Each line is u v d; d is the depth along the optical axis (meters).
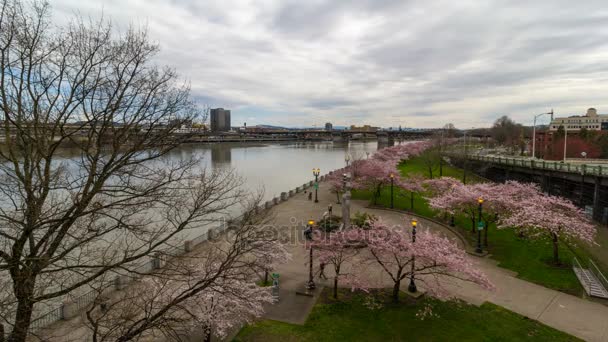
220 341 14.94
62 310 15.93
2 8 9.86
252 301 15.16
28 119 10.80
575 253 26.20
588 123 176.50
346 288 20.11
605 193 33.56
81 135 13.75
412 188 44.69
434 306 18.06
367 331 15.85
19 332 9.16
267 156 142.50
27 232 9.52
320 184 61.25
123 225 11.86
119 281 17.16
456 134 197.88
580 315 17.48
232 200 37.81
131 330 11.27
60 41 11.53
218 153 149.12
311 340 15.14
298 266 23.27
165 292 14.55
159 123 13.01
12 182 11.90
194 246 24.84
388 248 18.19
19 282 9.14
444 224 34.09
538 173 48.66
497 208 29.16
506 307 18.22
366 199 47.69
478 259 25.36
